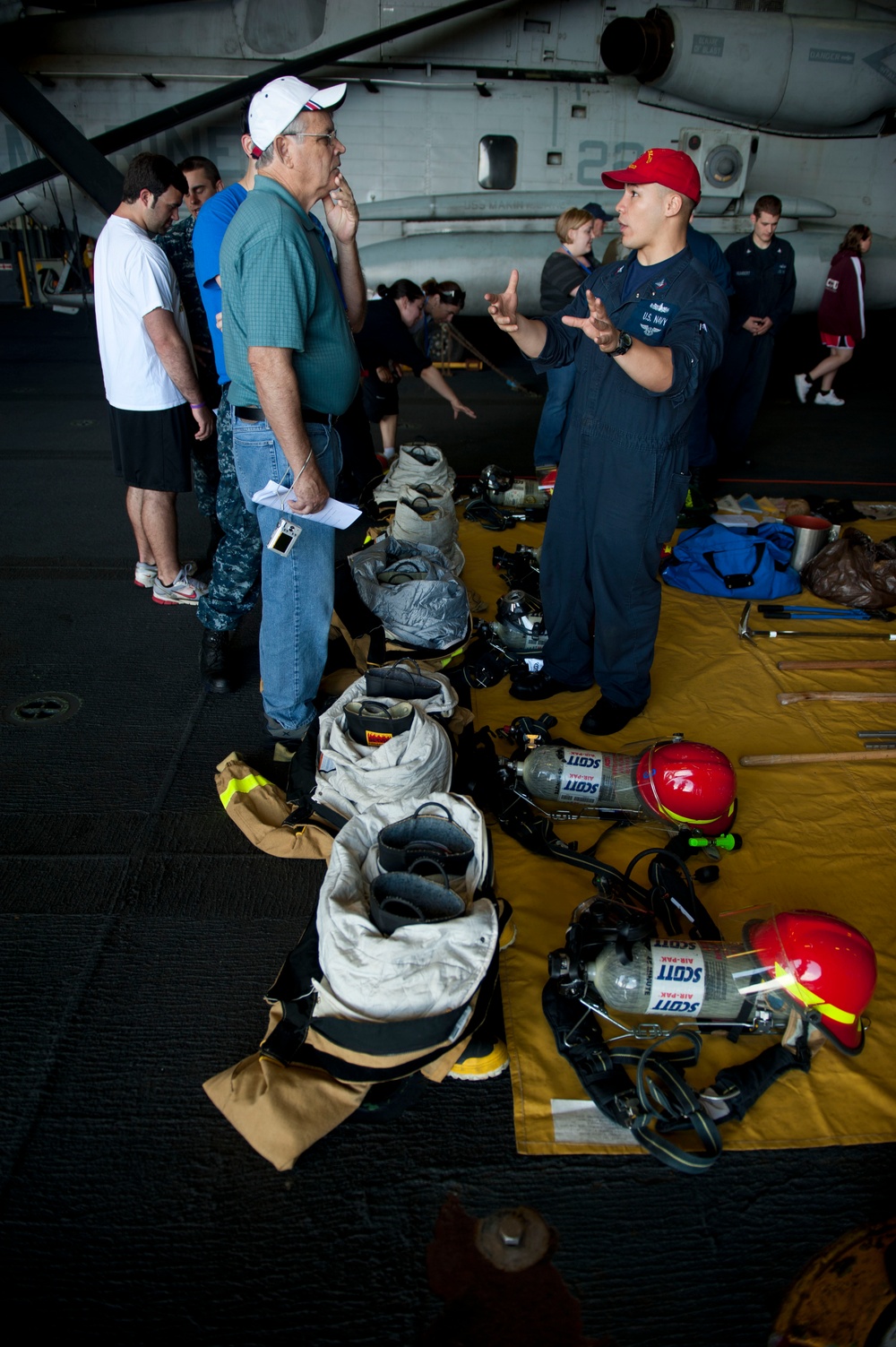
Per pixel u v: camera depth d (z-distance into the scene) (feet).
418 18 28.17
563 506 9.11
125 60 30.27
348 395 7.71
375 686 8.05
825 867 7.38
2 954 6.34
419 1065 5.15
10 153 33.22
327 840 7.18
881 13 31.35
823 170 34.04
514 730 8.55
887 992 6.18
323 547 7.95
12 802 8.02
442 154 31.53
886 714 9.72
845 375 31.22
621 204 7.87
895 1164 5.09
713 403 18.29
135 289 10.05
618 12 30.55
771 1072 5.35
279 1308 4.30
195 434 12.05
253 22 29.89
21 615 11.82
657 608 8.95
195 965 6.31
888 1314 3.99
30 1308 4.27
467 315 34.30
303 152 6.77
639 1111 5.05
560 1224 4.71
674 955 5.57
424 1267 4.50
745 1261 4.56
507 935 6.33
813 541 13.05
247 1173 4.93
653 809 7.43
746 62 29.86
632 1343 4.18
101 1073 5.50
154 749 8.91
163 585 12.16
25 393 25.11
